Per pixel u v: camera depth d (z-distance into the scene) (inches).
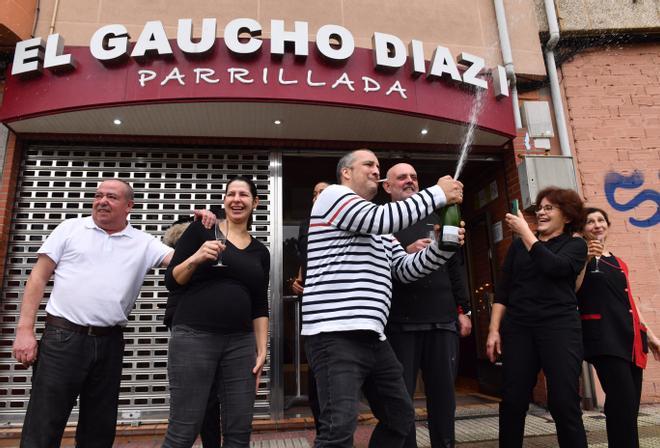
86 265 99.3
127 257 103.7
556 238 109.8
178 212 187.2
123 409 167.6
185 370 84.0
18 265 171.3
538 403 183.3
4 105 165.0
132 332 173.8
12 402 161.9
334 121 180.1
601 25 214.1
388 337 103.0
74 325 94.9
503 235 211.3
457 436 148.5
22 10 175.2
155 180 186.9
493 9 215.5
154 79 160.4
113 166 187.0
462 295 123.3
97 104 159.5
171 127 180.2
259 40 163.9
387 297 81.0
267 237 189.2
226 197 101.7
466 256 250.5
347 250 78.7
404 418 81.7
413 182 108.6
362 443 145.9
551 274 99.6
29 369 164.7
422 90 175.8
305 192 236.2
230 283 91.3
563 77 211.8
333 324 74.5
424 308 103.3
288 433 162.1
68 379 93.1
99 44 161.3
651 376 183.6
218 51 163.9
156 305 176.7
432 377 104.6
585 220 115.5
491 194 222.4
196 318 86.6
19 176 180.1
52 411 91.6
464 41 208.5
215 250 84.5
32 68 160.2
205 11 191.6
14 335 166.6
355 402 73.5
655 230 195.6
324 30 168.6
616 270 113.5
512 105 198.8
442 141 200.2
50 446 91.0
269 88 162.6
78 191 181.6
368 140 198.4
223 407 89.0
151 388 170.9
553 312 100.7
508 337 106.8
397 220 75.1
